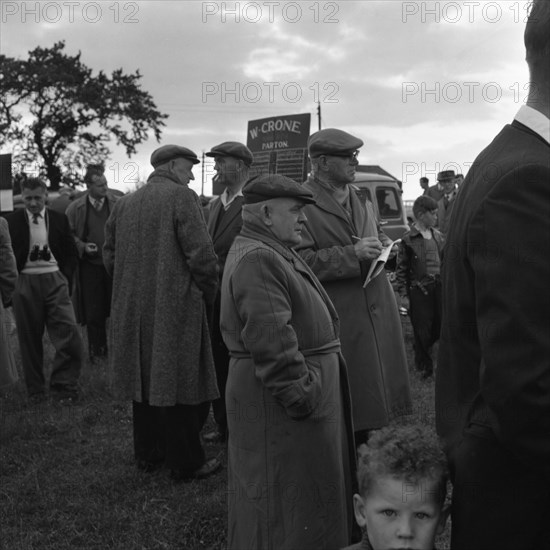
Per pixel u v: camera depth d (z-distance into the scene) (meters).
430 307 7.12
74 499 4.42
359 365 3.96
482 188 1.67
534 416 1.56
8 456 5.23
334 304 3.97
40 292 6.78
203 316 4.51
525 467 1.67
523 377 1.55
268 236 3.06
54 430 5.86
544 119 1.68
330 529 2.95
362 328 3.98
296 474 2.92
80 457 5.20
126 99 44.41
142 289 4.50
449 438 1.81
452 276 1.75
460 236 1.71
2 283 5.63
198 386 4.48
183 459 4.57
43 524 4.12
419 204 7.18
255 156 7.57
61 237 6.89
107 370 7.62
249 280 2.89
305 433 2.92
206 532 3.93
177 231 4.48
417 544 1.80
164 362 4.41
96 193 8.14
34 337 6.82
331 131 4.10
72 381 6.87
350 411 3.21
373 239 3.94
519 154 1.65
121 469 4.88
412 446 1.82
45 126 43.47
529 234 1.58
